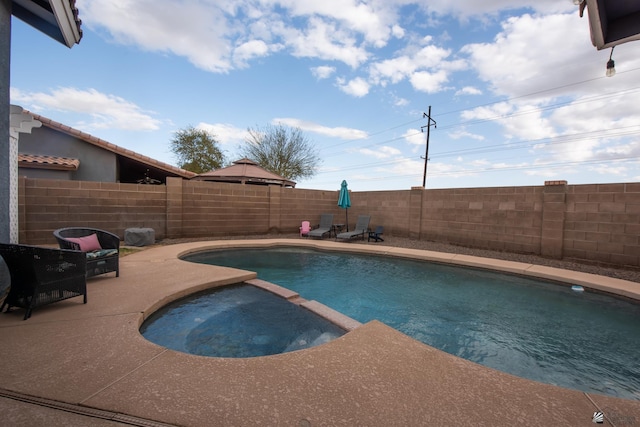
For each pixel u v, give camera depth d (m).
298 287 6.04
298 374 2.30
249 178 13.23
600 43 3.00
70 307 3.61
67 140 11.19
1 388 2.02
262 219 12.12
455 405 1.98
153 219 9.78
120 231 9.23
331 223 12.56
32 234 7.91
